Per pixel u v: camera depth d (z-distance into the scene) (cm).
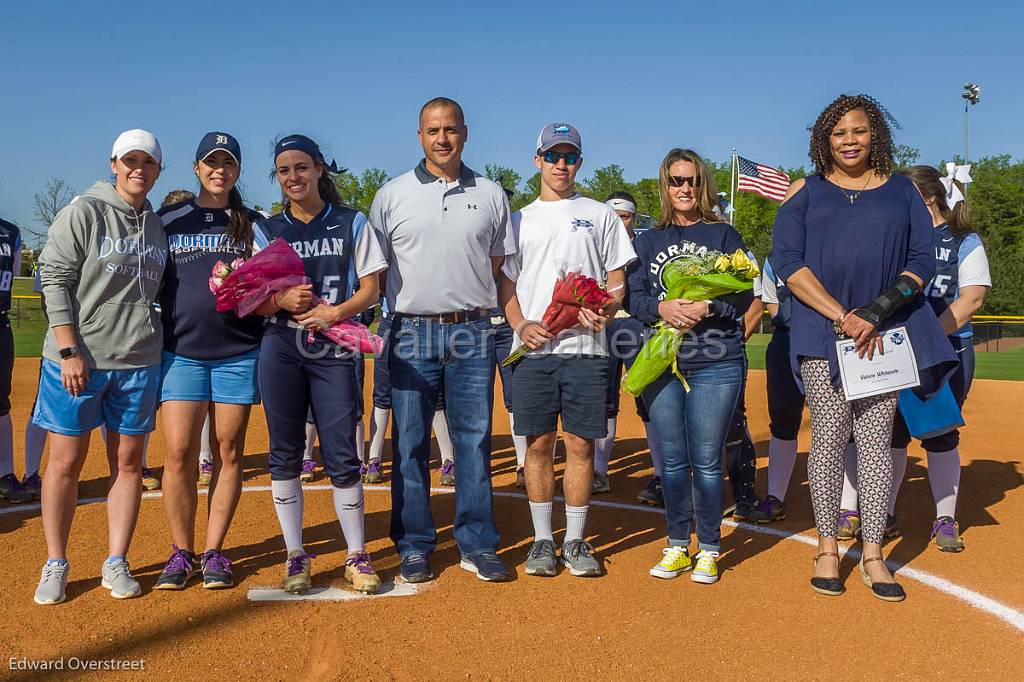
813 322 414
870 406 412
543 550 445
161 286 412
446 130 421
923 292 418
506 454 774
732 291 421
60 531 393
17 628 358
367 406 1029
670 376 436
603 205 463
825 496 418
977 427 923
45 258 379
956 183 521
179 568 411
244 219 423
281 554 465
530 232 452
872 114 414
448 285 430
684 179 453
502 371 598
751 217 6288
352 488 419
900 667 335
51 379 387
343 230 418
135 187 392
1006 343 3030
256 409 1005
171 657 335
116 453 408
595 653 346
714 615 386
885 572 414
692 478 443
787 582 430
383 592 410
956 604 399
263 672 324
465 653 344
